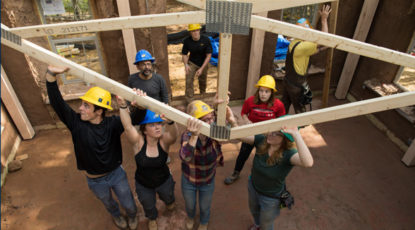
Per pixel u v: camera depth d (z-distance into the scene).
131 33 4.36
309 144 4.98
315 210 3.79
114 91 1.95
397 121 4.94
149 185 2.91
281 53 6.92
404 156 4.59
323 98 4.98
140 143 2.75
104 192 3.00
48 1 4.03
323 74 6.11
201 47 5.06
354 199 3.96
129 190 3.15
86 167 2.84
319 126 5.44
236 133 2.02
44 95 4.86
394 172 4.44
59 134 5.14
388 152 4.84
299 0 1.59
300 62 4.23
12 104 4.52
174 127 2.64
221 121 1.95
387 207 3.86
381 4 5.22
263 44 5.12
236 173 4.08
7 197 3.96
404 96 1.83
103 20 1.68
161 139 2.79
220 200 3.92
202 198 3.00
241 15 1.55
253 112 3.58
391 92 5.12
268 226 2.93
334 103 6.22
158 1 4.21
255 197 2.85
